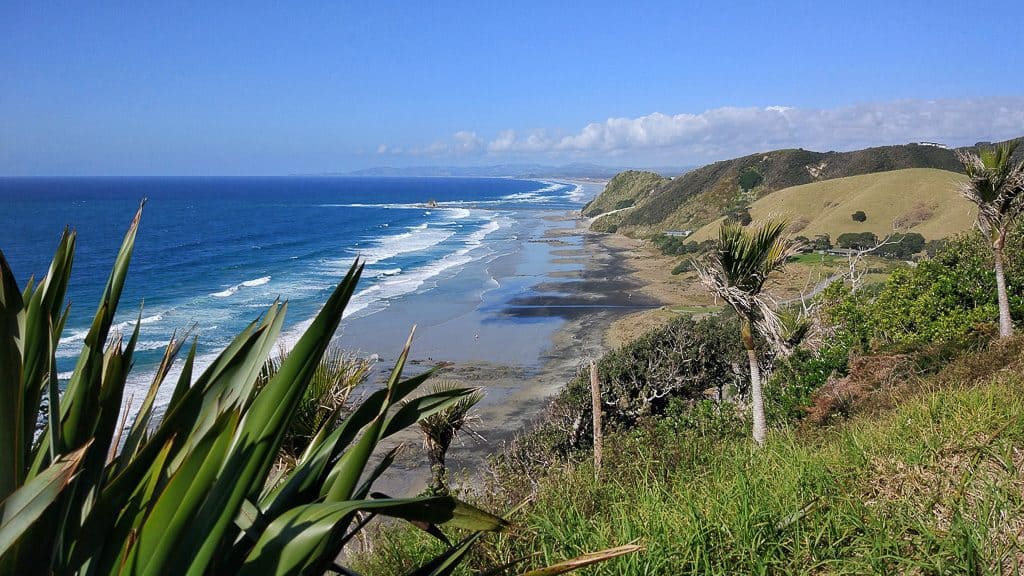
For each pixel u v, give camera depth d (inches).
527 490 210.1
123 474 62.2
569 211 5310.0
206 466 59.0
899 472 161.9
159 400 753.0
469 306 1526.8
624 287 1786.4
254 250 2573.8
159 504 58.1
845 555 132.0
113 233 3193.9
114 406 69.1
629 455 227.6
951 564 121.9
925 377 363.3
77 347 1095.6
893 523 136.7
